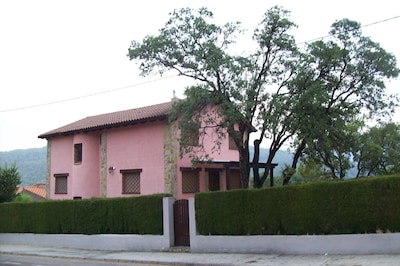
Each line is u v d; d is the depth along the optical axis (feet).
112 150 87.81
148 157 81.41
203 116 69.72
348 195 45.44
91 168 91.25
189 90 62.18
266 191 50.72
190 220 55.62
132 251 59.88
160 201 59.06
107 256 55.77
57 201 71.61
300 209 48.03
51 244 70.90
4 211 80.23
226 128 69.46
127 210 62.39
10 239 77.92
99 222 65.31
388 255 41.39
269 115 59.57
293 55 62.23
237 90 61.31
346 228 45.19
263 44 62.44
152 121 80.84
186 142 67.36
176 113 68.03
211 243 53.42
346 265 38.47
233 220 52.47
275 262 42.98
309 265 39.93
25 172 262.67
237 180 90.94
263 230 50.34
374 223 43.73
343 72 64.34
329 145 73.15
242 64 61.16
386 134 99.66
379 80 65.05
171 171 77.41
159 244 58.03
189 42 64.13
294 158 72.08
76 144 94.43
